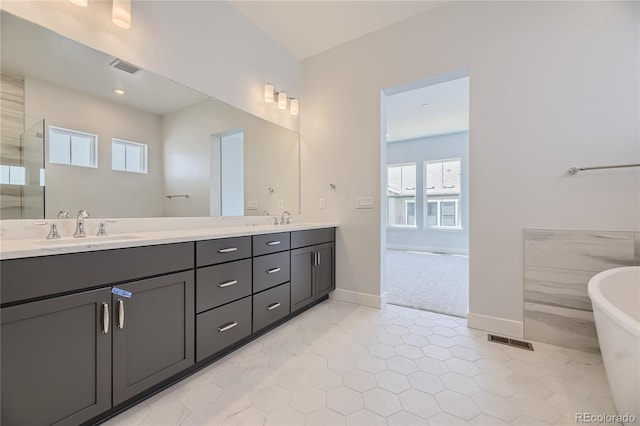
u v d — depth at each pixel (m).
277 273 2.06
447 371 1.53
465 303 2.65
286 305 2.15
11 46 1.28
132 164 1.73
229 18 2.27
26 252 0.90
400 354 1.72
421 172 6.26
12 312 0.88
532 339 1.90
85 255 1.06
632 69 1.65
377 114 2.56
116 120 1.65
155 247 1.29
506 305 1.98
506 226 1.98
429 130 5.68
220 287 1.62
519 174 1.94
